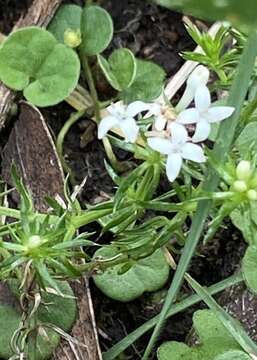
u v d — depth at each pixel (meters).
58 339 0.10
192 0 0.05
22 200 0.08
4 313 0.10
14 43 0.11
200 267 0.11
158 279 0.10
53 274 0.09
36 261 0.08
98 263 0.09
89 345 0.10
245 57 0.07
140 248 0.08
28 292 0.09
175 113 0.07
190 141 0.08
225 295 0.10
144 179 0.08
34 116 0.11
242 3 0.05
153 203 0.08
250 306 0.10
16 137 0.11
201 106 0.07
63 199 0.10
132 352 0.11
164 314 0.08
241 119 0.08
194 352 0.09
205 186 0.07
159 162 0.08
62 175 0.10
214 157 0.07
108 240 0.11
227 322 0.09
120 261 0.09
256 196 0.07
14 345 0.09
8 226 0.08
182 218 0.08
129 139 0.07
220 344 0.09
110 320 0.11
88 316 0.10
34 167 0.11
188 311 0.11
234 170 0.07
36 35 0.11
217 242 0.11
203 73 0.08
